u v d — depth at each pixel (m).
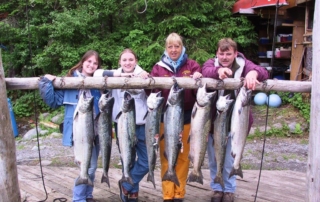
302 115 8.05
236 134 2.96
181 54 3.38
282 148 6.80
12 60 10.17
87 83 3.10
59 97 3.29
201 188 4.34
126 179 3.16
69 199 4.03
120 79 3.09
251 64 3.26
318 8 2.82
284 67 9.99
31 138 8.09
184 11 9.13
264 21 10.20
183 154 3.52
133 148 3.15
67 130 3.33
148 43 9.21
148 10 9.29
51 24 9.47
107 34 9.69
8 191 3.10
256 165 5.80
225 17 9.55
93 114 3.14
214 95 3.04
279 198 4.03
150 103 3.05
